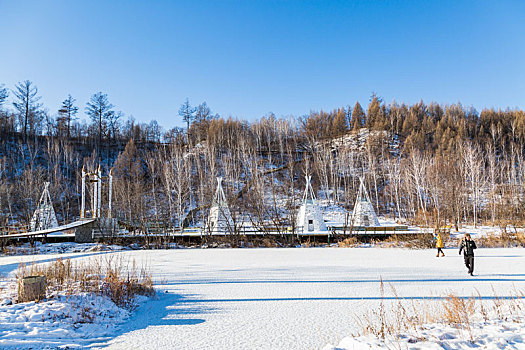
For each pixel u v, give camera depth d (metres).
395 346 4.69
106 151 80.44
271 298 9.03
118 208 43.00
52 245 28.52
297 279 11.91
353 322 6.72
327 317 7.14
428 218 43.56
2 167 56.72
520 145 77.12
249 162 72.94
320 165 68.62
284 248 27.42
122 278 10.27
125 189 46.31
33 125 77.44
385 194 63.25
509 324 5.64
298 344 5.52
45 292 8.22
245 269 14.59
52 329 6.19
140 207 39.66
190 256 20.94
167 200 53.88
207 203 50.12
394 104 116.50
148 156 70.44
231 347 5.41
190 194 55.81
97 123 84.12
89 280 9.89
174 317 7.32
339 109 115.25
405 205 60.16
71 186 61.22
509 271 13.06
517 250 22.02
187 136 87.69
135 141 88.31
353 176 63.97
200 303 8.58
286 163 77.12
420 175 54.81
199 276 12.84
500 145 81.50
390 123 101.69
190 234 32.28
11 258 20.22
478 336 5.02
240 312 7.64
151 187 59.66
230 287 10.65
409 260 17.42
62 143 73.38
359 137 92.88
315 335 5.97
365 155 77.81
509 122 94.12
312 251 23.73
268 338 5.83
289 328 6.40
